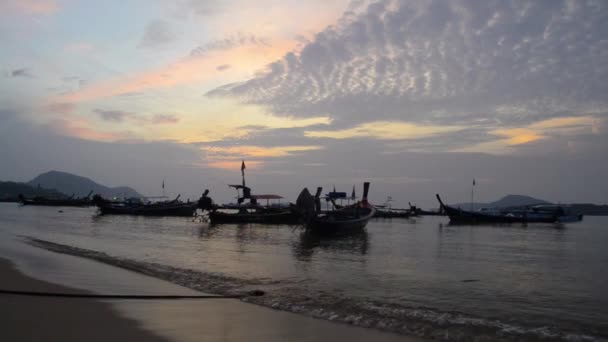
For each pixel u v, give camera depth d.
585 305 14.04
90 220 71.50
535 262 25.50
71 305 11.66
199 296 13.52
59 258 21.72
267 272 19.58
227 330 9.85
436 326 10.99
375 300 14.06
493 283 17.88
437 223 85.31
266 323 10.60
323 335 9.81
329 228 45.44
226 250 29.23
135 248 29.39
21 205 162.00
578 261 26.09
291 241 38.28
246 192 77.00
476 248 33.84
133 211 91.50
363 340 9.59
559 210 93.25
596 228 77.12
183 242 35.22
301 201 45.78
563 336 10.52
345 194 67.56
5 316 10.37
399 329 10.63
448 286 17.00
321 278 18.25
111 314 10.87
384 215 108.62
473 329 10.86
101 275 17.03
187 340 9.02
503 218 82.06
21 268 18.06
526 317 12.40
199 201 69.81
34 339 8.73
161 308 11.72
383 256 27.11
